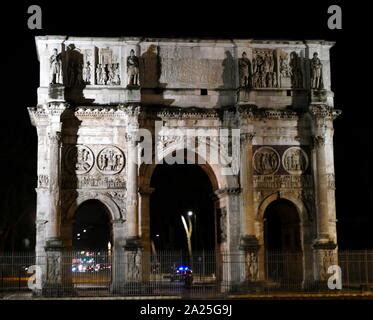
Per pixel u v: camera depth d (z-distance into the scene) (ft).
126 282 172.76
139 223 177.99
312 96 184.14
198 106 185.16
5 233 274.77
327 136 185.37
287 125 187.01
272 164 185.88
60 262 171.53
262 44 188.03
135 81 180.04
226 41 186.29
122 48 184.34
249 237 178.50
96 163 180.34
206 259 224.74
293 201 185.06
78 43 182.80
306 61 189.37
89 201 186.19
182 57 186.70
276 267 186.60
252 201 180.45
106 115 180.04
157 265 201.87
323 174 182.29
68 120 180.04
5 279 224.74
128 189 176.35
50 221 173.17
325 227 181.06
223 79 187.01
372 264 189.37
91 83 181.78
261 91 187.32
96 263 179.42
